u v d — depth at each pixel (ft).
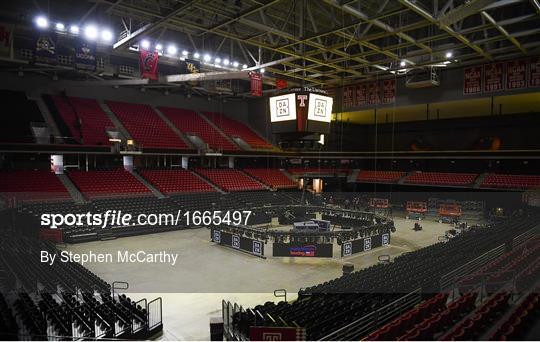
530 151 93.71
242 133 136.98
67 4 75.97
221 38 96.37
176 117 126.00
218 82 120.57
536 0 58.70
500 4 58.44
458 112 117.80
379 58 102.73
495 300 35.17
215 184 110.52
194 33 81.25
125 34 79.87
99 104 111.14
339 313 31.83
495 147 116.37
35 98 99.71
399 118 132.77
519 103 101.04
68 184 85.40
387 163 140.26
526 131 110.73
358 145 147.23
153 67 80.74
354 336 29.48
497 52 87.10
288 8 76.64
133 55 95.96
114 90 117.29
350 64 105.60
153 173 103.40
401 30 69.21
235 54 107.76
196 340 32.94
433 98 103.60
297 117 41.83
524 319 30.12
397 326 28.68
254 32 86.38
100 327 30.81
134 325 32.73
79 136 93.40
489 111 114.01
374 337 26.66
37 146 79.92
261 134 143.13
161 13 65.05
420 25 66.54
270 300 42.37
